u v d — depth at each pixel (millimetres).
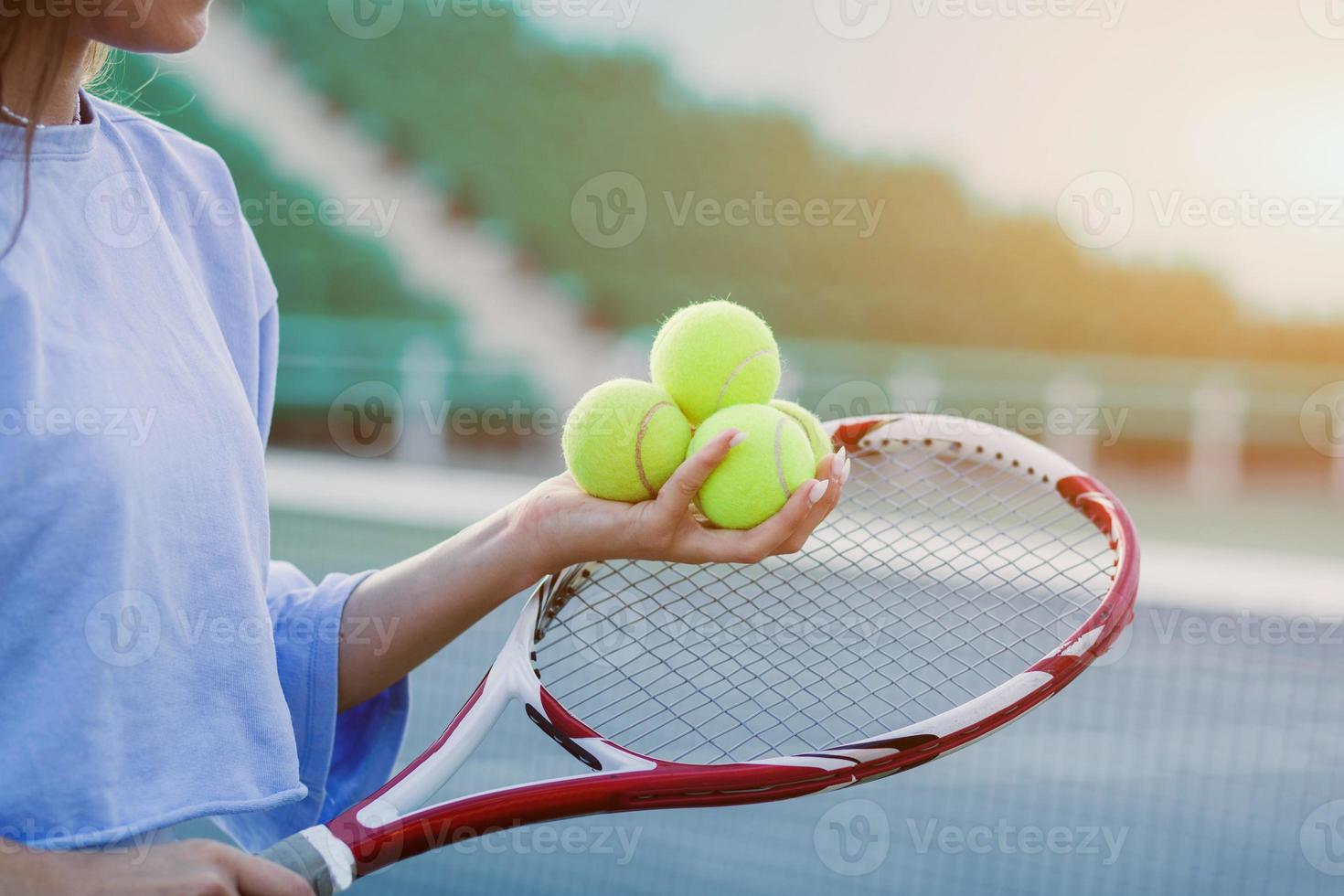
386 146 21438
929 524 2182
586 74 22266
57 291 1104
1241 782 4500
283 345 15188
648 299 21406
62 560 1066
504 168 21719
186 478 1185
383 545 8469
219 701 1229
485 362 14930
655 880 3568
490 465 13117
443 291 20469
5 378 1044
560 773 4234
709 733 3715
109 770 1116
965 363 17203
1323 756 4742
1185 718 5207
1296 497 11758
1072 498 2072
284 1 21047
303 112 20984
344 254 19922
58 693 1077
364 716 1630
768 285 22109
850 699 1851
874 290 21797
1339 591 7508
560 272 21641
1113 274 20984
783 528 1413
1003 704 1609
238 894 1146
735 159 22234
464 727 1611
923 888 3566
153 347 1177
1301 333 20062
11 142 1109
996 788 4430
